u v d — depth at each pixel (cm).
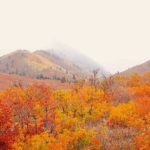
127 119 2353
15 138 1938
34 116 2286
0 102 2008
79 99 2811
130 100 2923
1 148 1883
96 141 1938
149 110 2408
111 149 1922
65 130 2094
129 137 2100
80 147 1939
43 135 1964
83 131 1986
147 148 1830
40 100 2578
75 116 2559
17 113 2269
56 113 2377
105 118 2552
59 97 2791
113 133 2142
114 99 2994
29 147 1908
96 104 2694
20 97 2689
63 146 1906
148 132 1980
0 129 1919
